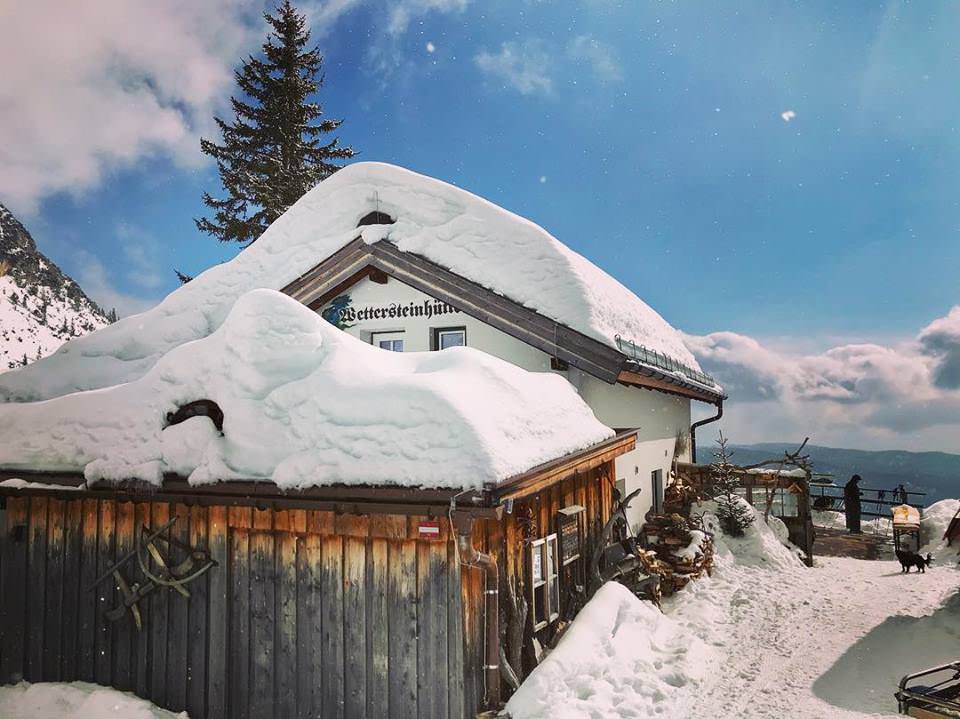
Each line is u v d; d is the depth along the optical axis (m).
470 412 5.91
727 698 6.89
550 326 10.45
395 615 5.94
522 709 5.84
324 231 12.98
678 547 11.99
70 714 6.75
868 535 18.17
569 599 8.07
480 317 10.98
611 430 9.25
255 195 34.12
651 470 13.95
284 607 6.40
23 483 7.38
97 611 7.25
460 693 5.63
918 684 7.21
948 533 14.90
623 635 7.62
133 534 7.14
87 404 7.43
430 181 12.32
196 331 13.02
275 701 6.34
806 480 14.36
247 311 7.08
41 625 7.52
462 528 5.50
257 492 6.19
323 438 6.13
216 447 6.48
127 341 13.21
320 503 6.02
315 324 7.05
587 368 10.16
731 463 15.61
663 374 12.19
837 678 7.45
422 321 11.98
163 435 6.80
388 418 6.00
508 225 11.46
